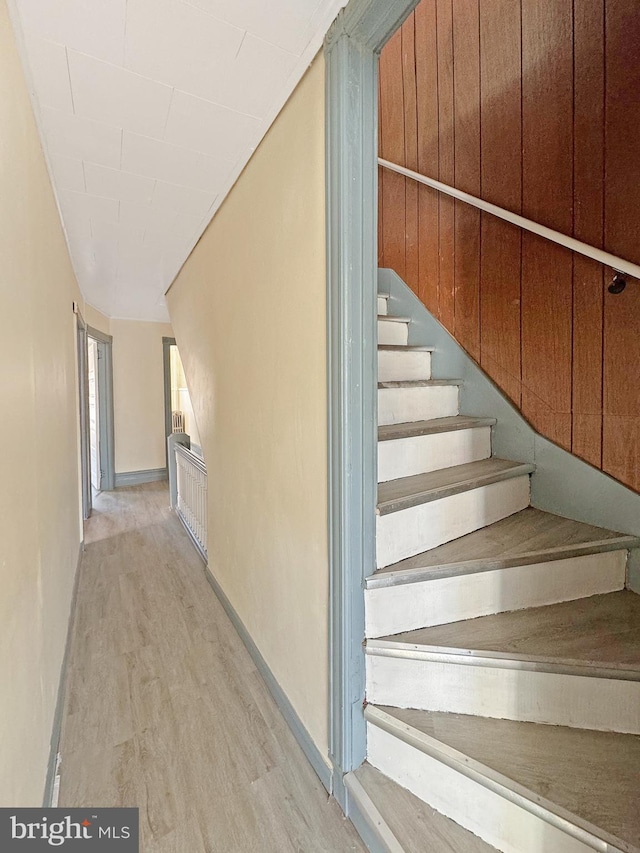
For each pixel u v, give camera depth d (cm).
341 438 111
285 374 143
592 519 154
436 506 138
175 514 411
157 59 116
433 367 216
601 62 140
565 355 160
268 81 125
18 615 96
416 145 224
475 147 190
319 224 117
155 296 395
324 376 119
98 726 148
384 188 251
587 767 97
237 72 121
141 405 539
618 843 80
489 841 97
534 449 172
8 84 98
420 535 134
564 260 158
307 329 127
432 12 208
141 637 204
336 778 120
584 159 147
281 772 131
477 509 152
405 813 105
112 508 431
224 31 107
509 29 170
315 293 121
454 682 114
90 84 125
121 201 199
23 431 108
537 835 89
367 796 110
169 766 133
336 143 106
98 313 461
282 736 145
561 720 108
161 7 100
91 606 234
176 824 114
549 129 158
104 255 274
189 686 170
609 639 115
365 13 95
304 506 133
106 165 169
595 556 139
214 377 230
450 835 100
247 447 183
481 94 185
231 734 146
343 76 103
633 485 143
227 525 220
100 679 174
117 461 523
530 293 171
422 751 106
